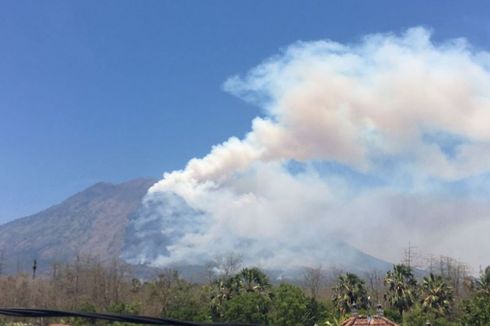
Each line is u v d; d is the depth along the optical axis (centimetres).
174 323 570
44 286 14888
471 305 7294
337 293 9581
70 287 14750
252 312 9556
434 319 8406
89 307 12562
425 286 9075
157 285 12469
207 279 13788
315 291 12500
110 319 581
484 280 9331
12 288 14525
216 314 10200
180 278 13100
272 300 10075
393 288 9244
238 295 10119
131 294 13875
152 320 574
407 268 9350
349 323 4847
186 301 11500
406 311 9050
